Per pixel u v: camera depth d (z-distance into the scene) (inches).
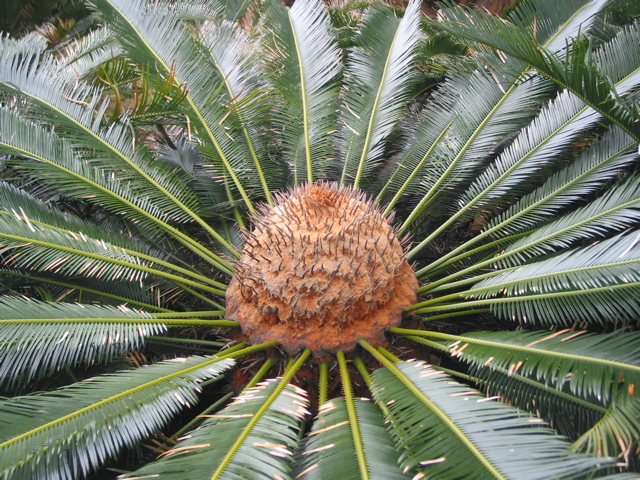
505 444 58.9
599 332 102.9
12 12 249.3
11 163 113.4
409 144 148.9
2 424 65.9
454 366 117.7
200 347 121.5
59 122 120.2
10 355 80.6
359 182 146.1
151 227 125.1
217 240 139.4
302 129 149.7
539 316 89.5
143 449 89.3
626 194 100.8
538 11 135.9
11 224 99.3
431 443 61.5
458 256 120.9
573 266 90.4
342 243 101.3
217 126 140.8
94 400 72.8
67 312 90.1
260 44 156.8
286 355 99.8
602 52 117.5
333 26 199.5
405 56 149.6
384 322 102.7
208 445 65.2
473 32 106.9
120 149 127.6
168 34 139.3
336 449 65.8
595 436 60.7
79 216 134.4
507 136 133.3
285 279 100.3
